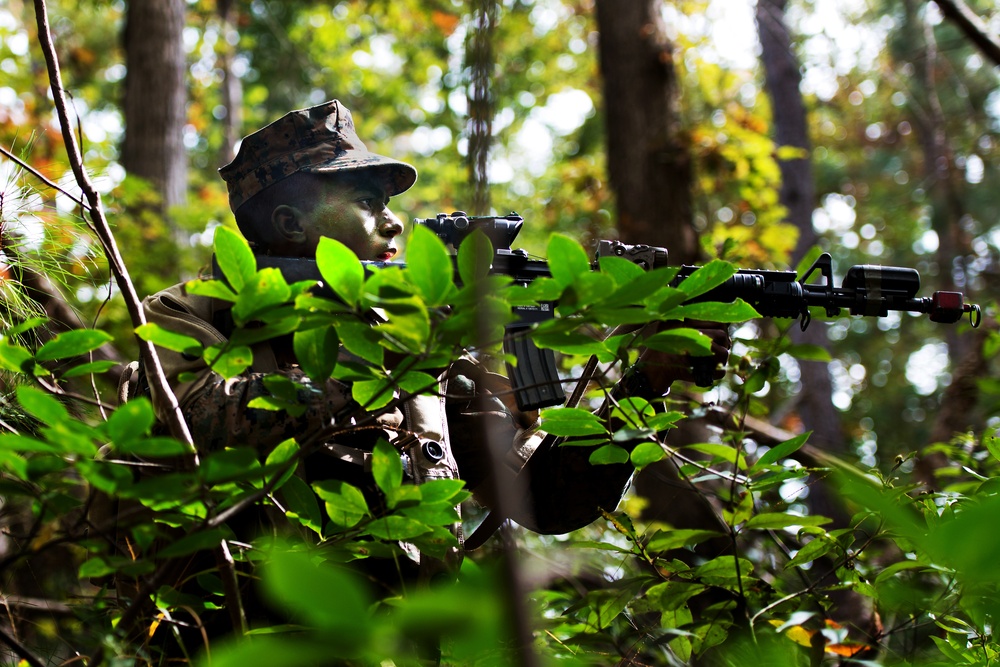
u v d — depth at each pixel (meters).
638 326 2.20
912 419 18.70
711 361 2.18
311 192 2.50
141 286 7.29
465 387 2.45
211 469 1.45
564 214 10.14
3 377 2.16
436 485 1.65
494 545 2.49
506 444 2.46
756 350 2.97
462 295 1.45
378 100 18.94
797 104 12.62
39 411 1.37
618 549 2.34
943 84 17.56
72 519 2.14
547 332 1.54
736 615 2.38
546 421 1.99
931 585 2.46
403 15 15.81
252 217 2.57
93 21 14.58
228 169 2.60
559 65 16.94
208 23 15.04
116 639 1.68
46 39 1.88
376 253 2.55
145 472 1.93
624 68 7.49
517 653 1.05
